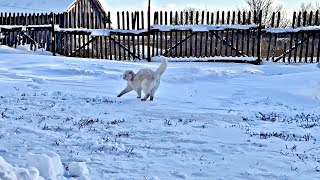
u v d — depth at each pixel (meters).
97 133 8.17
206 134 8.36
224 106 12.16
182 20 24.11
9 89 13.44
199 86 15.70
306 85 14.77
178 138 7.91
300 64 21.66
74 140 7.50
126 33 24.56
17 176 4.68
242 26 22.91
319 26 22.00
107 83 15.73
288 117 10.86
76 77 16.66
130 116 10.08
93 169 5.85
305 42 22.56
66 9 35.91
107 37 25.25
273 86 15.47
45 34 26.81
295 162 6.54
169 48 24.17
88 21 26.28
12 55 22.06
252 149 7.29
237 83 16.34
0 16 28.28
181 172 5.88
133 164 6.19
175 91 14.66
